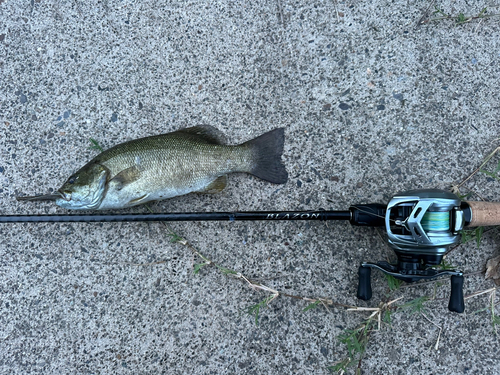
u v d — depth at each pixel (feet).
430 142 1.57
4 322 1.58
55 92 1.65
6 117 1.65
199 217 1.45
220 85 1.63
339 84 1.60
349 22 1.61
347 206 1.56
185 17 1.65
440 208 1.30
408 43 1.59
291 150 1.59
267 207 1.57
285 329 1.54
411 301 1.50
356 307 1.51
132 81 1.64
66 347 1.56
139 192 1.46
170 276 1.57
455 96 1.57
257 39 1.63
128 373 1.55
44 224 1.60
